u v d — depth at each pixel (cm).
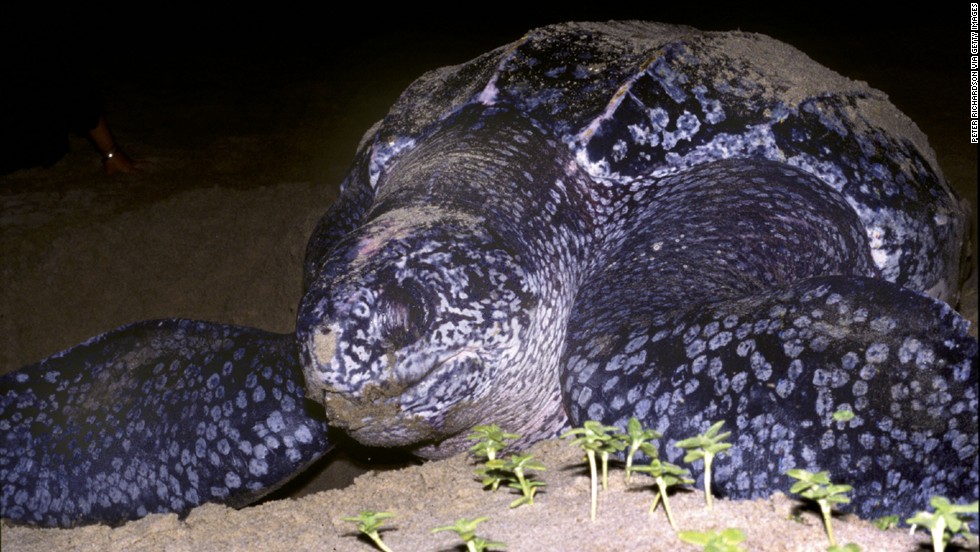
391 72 998
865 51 938
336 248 243
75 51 702
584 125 309
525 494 207
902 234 337
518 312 245
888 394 198
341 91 937
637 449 209
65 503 298
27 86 702
